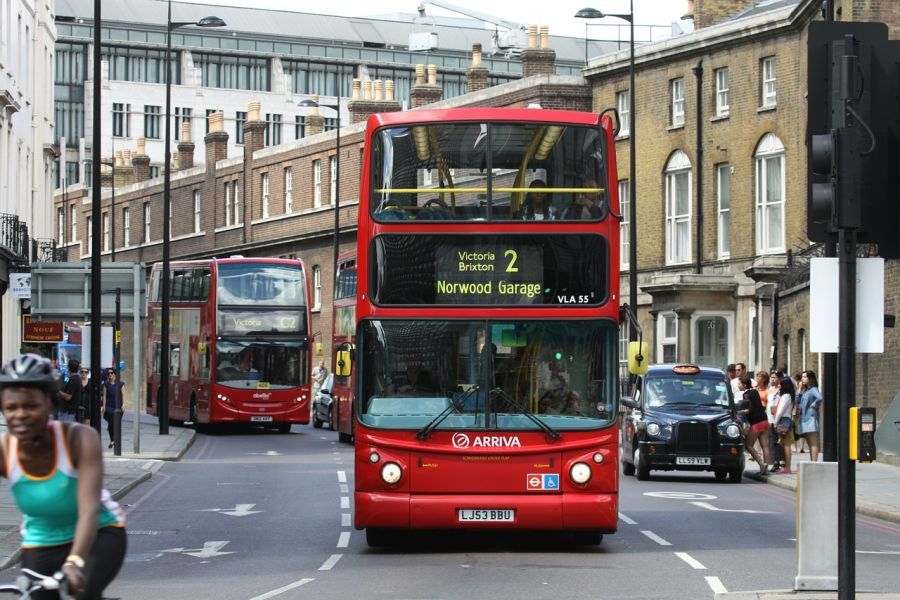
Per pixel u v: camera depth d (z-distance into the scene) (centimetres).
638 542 1942
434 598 1401
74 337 6700
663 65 5891
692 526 2148
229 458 3850
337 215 6556
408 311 1788
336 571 1634
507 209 1802
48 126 6184
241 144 13250
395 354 1786
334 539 1995
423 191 1803
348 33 13738
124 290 3597
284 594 1434
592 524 1759
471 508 1756
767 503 2570
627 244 6078
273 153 8456
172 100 13025
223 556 1798
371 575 1594
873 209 1224
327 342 7831
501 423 1770
